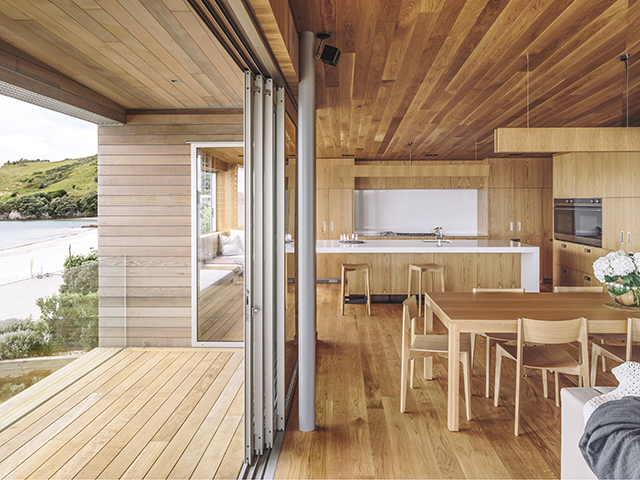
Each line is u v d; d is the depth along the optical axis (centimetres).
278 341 276
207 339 462
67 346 372
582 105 423
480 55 291
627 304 319
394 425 284
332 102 414
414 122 505
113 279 441
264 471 231
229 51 195
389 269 656
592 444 158
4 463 243
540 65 309
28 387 324
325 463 240
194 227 446
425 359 361
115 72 329
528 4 220
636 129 333
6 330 304
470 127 533
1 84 279
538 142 335
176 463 243
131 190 444
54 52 283
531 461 240
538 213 844
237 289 475
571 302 336
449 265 643
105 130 441
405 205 922
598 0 215
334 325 538
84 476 230
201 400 329
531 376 369
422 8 226
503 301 339
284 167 271
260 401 248
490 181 845
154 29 246
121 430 282
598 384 347
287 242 293
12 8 219
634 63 304
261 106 242
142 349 451
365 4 223
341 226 846
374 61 304
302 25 255
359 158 848
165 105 430
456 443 260
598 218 576
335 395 332
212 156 458
